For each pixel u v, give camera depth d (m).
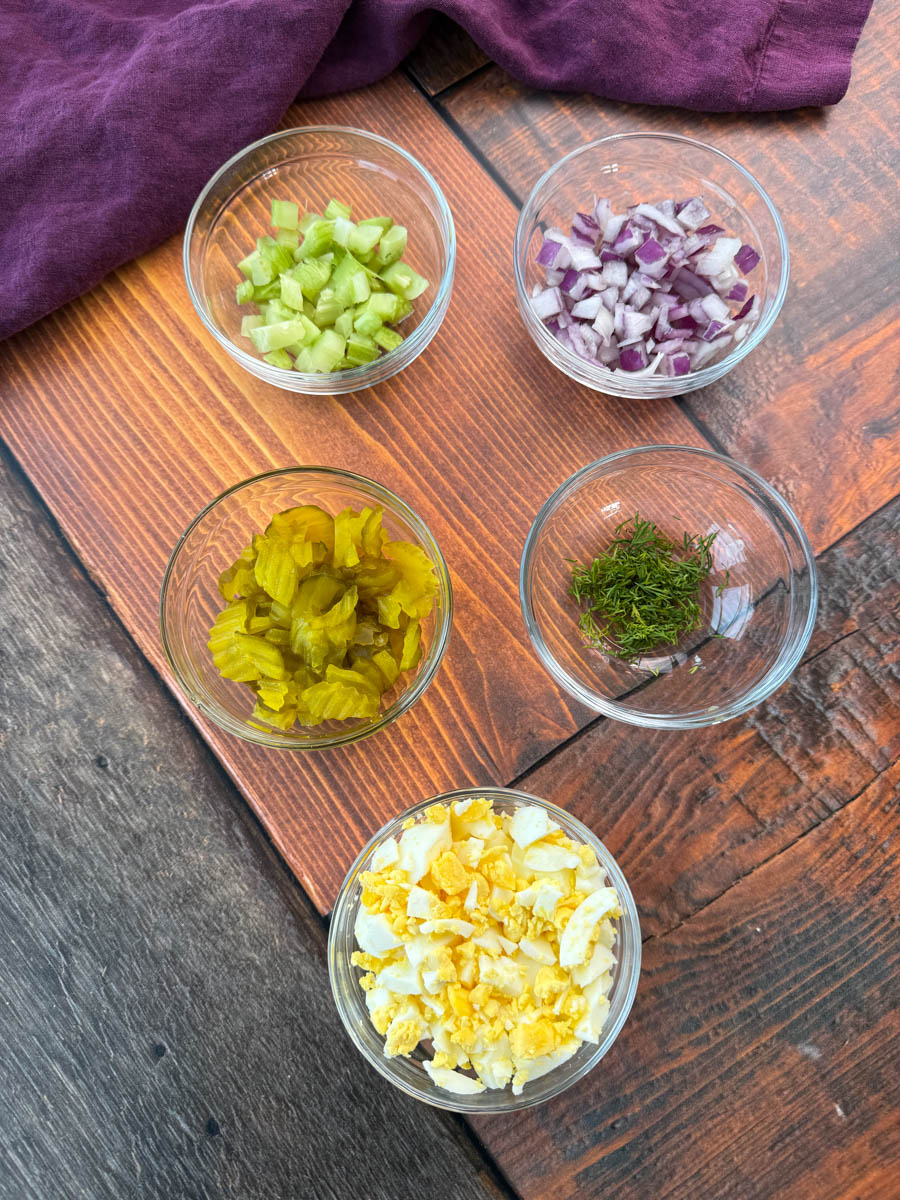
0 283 0.33
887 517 0.33
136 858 0.32
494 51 0.34
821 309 0.34
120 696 0.33
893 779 0.32
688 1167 0.31
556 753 0.32
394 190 0.35
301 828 0.32
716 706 0.33
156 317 0.34
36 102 0.33
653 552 0.33
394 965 0.29
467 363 0.34
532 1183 0.31
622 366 0.33
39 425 0.34
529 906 0.29
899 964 0.32
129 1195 0.31
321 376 0.32
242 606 0.31
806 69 0.34
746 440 0.34
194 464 0.34
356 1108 0.31
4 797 0.33
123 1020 0.32
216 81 0.33
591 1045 0.30
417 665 0.32
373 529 0.30
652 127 0.35
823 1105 0.31
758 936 0.32
